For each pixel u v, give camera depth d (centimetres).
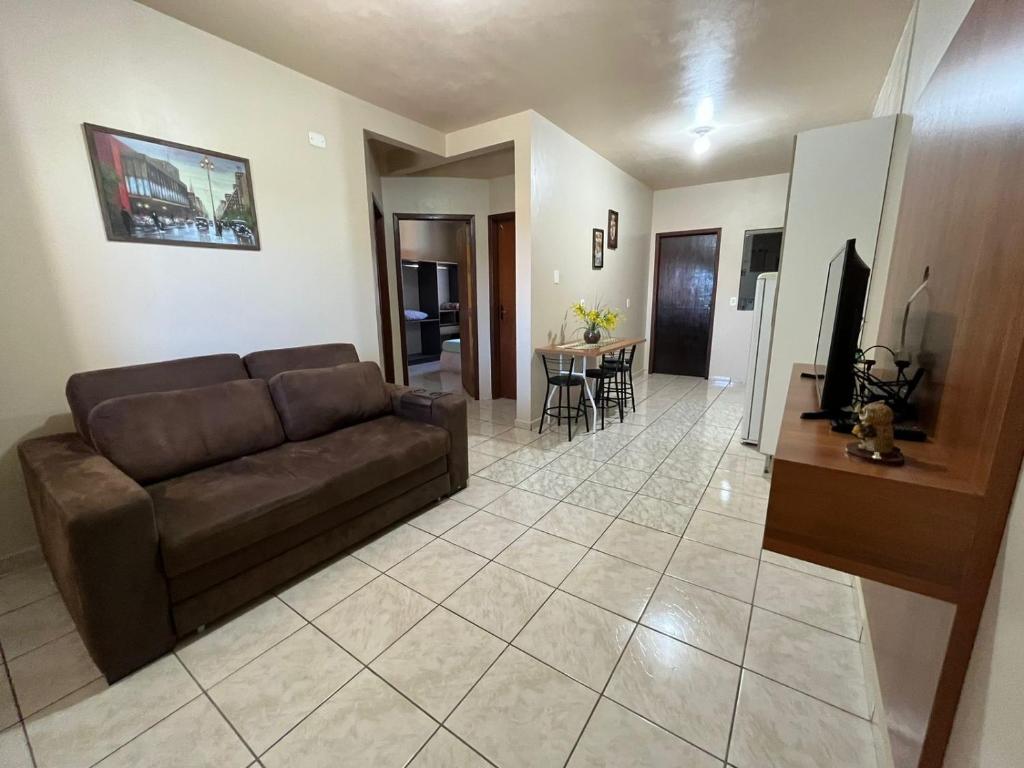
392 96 306
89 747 124
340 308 308
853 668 148
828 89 306
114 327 214
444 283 854
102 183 203
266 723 131
